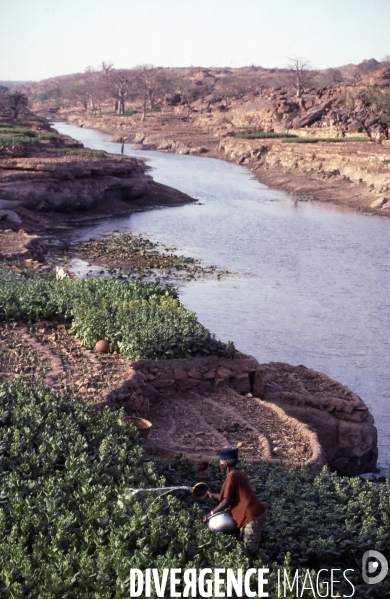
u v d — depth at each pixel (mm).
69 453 10156
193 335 16578
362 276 36219
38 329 18172
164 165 96875
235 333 25719
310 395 17016
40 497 8781
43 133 77938
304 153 86938
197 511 8984
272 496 10266
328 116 123562
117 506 8586
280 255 41031
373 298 31828
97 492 8898
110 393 13602
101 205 55719
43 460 9812
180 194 64938
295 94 153750
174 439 13078
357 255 41844
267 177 84438
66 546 7855
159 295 20625
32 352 16109
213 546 7996
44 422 11148
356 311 29531
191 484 10648
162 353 16109
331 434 16203
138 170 63188
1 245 35000
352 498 10523
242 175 88250
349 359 23562
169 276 34469
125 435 11320
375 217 58188
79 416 11555
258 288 32750
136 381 14547
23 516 8297
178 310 18391
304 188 75188
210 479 11117
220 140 122500
